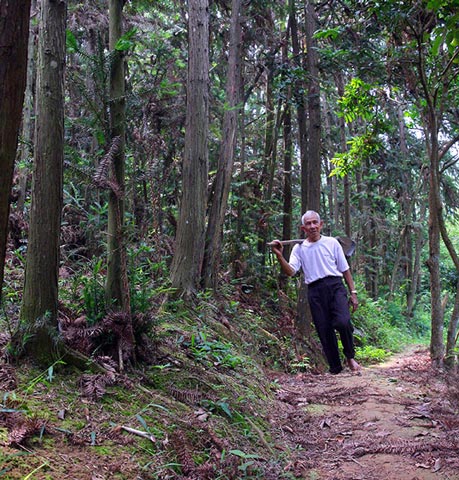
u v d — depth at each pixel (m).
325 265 5.48
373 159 18.98
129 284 4.46
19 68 1.63
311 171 10.39
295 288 12.59
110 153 3.90
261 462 3.62
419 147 19.92
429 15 7.08
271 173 12.13
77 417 3.14
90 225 6.55
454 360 7.49
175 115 8.42
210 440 3.56
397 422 4.64
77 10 8.58
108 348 4.03
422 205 20.33
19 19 1.61
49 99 3.44
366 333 14.01
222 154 8.37
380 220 20.12
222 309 7.94
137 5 9.23
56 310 3.58
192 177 7.35
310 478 3.49
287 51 11.99
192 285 7.15
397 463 3.68
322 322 5.47
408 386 6.30
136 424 3.31
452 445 3.91
